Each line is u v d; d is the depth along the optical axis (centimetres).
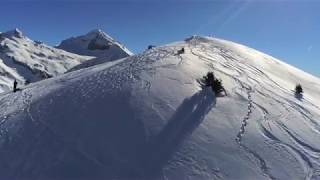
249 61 2745
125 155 1513
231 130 1672
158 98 1878
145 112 1761
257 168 1461
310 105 2120
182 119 1719
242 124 1728
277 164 1490
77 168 1462
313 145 1642
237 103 1919
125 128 1666
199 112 1781
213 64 2453
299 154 1563
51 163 1498
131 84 2041
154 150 1530
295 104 2066
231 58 2708
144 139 1590
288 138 1673
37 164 1503
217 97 1944
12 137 1709
